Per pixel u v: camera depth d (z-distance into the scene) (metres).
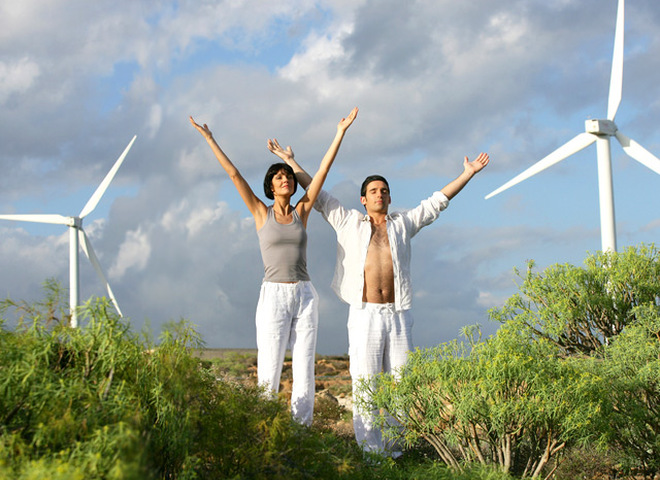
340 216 7.79
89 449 3.34
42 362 4.09
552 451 5.98
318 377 23.94
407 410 6.24
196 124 7.50
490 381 5.73
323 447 5.21
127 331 4.52
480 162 8.19
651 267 9.59
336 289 7.79
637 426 6.75
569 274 9.50
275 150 8.25
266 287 7.13
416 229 7.93
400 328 7.48
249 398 5.25
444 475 5.61
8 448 3.40
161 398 4.27
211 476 4.51
